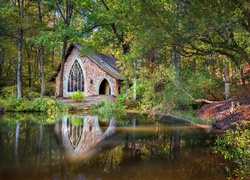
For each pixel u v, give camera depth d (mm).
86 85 25297
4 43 21656
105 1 18016
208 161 4770
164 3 5934
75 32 15766
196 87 10555
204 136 7559
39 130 8789
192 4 5016
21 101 16359
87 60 25297
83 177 3893
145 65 10258
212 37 5691
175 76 10047
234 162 4656
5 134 7848
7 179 3803
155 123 10961
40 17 20516
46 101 16641
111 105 17656
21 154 5336
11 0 19562
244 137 5371
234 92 14203
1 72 27203
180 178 3836
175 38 5613
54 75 27375
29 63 27281
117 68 25891
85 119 12695
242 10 4559
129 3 6203
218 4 4719
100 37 18312
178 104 12164
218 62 10031
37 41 16234
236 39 6844
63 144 6504
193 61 9430
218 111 10211
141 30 6238
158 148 6023
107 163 4719
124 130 8984
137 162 4770
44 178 3844
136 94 18609
